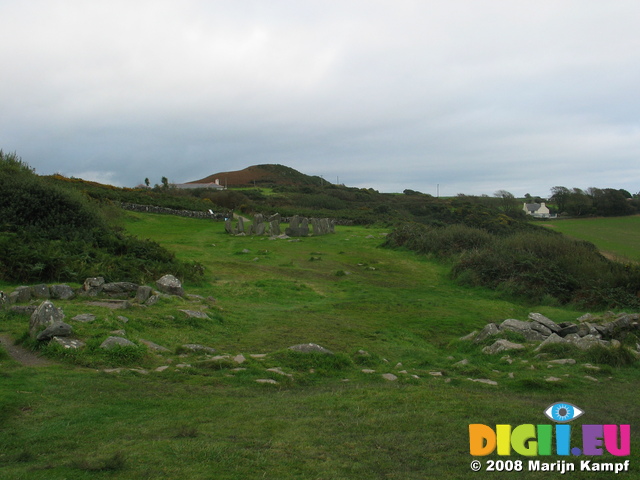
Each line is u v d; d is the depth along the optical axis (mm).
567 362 9570
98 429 5277
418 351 10945
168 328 10234
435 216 57344
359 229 38438
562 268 21219
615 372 9023
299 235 32219
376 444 5297
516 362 9742
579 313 17266
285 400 6844
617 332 12891
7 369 6941
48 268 13586
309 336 11141
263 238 29844
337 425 5840
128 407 6074
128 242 17688
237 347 9805
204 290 15727
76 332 8508
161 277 14688
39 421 5367
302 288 17641
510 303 18188
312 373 8469
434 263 25578
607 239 42969
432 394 7340
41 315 8320
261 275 19500
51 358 7680
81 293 12172
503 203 72500
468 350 11289
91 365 7562
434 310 15695
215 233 31234
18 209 17172
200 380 7469
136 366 7844
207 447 4914
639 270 20188
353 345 10750
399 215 55312
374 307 15516
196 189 71375
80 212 18469
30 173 23172
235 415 6035
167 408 6160
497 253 22547
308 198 70750
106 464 4316
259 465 4594
